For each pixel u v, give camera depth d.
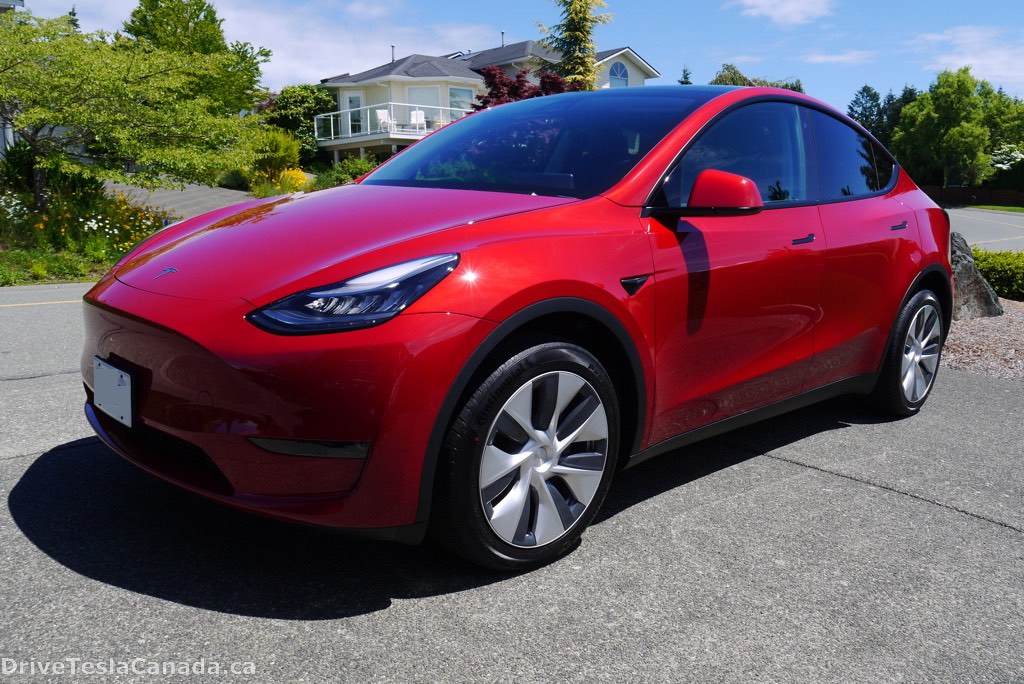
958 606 2.31
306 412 2.03
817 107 3.67
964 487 3.23
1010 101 61.09
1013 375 5.29
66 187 12.60
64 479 2.94
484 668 1.93
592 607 2.22
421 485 2.13
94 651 1.92
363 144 40.41
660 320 2.63
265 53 27.31
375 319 2.05
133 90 12.77
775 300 3.08
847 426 4.03
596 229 2.52
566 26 24.22
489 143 3.28
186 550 2.44
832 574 2.47
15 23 12.16
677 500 3.01
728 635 2.12
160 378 2.21
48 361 4.88
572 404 2.48
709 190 2.63
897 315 3.93
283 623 2.08
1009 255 9.65
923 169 58.41
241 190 24.06
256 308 2.10
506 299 2.20
